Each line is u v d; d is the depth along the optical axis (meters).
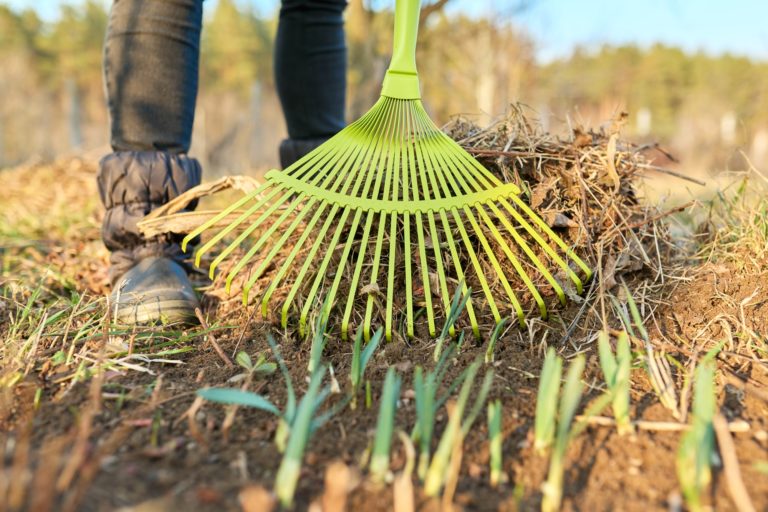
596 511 0.95
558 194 1.70
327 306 1.46
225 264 1.90
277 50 2.14
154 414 1.20
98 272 2.08
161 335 1.56
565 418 0.97
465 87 7.52
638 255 1.73
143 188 1.74
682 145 17.58
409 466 0.96
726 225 1.90
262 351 1.50
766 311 1.56
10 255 2.43
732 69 28.81
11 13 31.95
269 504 0.92
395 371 1.36
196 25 1.78
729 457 0.97
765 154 13.73
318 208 1.61
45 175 3.93
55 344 1.53
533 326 1.52
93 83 31.72
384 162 1.68
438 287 1.59
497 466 1.00
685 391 1.20
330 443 1.11
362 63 4.46
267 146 17.55
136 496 0.93
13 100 23.25
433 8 2.94
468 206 1.60
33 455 1.02
